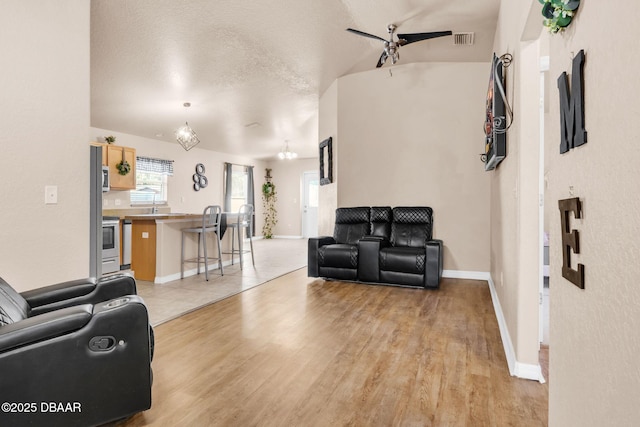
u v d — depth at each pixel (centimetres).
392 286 433
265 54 418
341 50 426
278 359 234
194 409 178
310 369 220
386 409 178
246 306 355
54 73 233
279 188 1127
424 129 486
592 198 94
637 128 71
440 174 482
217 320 313
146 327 162
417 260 410
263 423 167
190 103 563
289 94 553
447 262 483
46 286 217
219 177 968
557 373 125
